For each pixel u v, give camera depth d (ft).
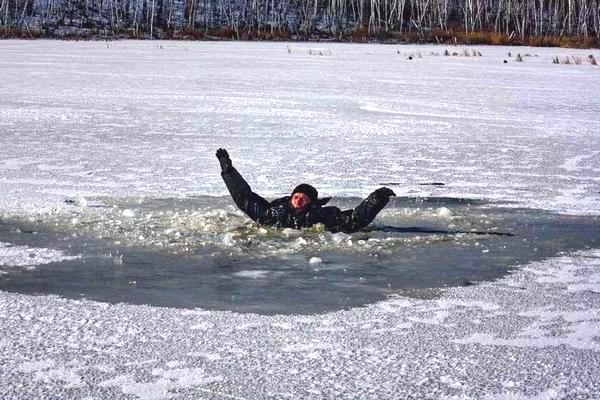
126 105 75.15
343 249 26.86
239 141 53.78
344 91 93.40
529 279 23.66
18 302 21.07
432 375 16.56
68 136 54.85
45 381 16.15
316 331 19.06
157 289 22.30
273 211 29.37
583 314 20.52
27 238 27.84
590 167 45.85
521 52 220.64
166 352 17.67
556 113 74.84
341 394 15.64
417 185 39.47
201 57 165.17
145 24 301.63
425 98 86.99
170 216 31.30
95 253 26.03
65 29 284.20
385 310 20.67
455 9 347.97
